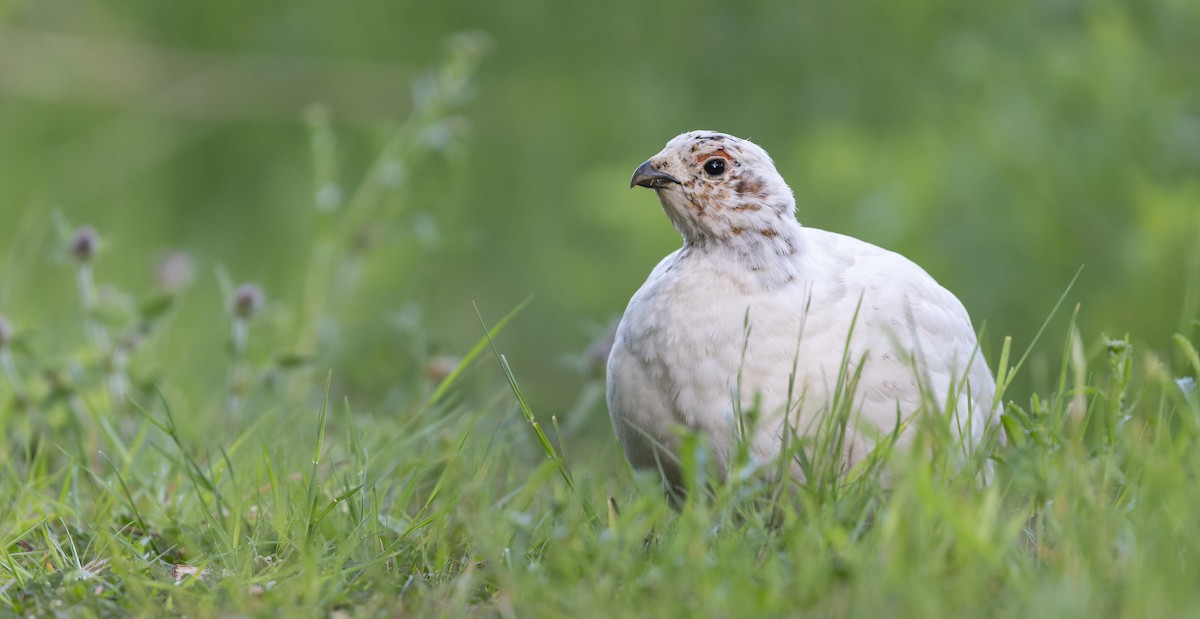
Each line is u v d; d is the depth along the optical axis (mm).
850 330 6707
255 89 21391
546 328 19031
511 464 8008
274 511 6938
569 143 20250
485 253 19500
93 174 20906
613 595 5484
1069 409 6719
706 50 20281
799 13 19812
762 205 7391
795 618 5137
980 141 17328
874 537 5598
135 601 5941
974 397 7605
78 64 21953
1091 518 5586
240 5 21906
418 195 19016
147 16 22219
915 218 16984
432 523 6824
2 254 17094
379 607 5848
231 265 19266
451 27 21031
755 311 7215
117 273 17406
